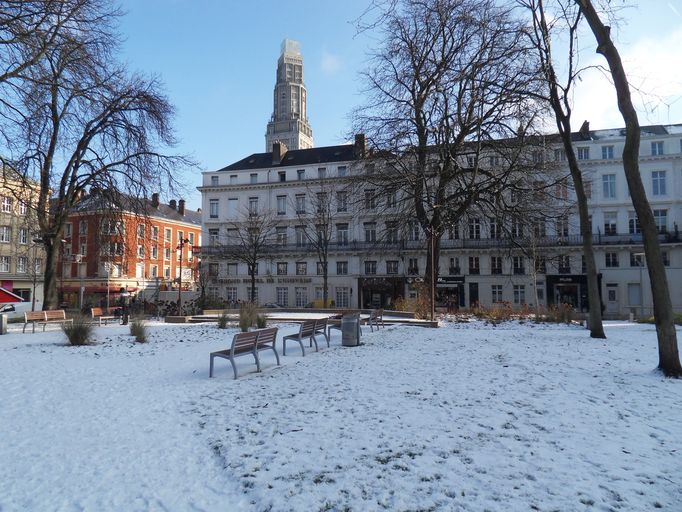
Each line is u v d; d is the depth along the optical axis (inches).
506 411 232.4
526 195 866.8
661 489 144.9
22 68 690.2
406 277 1908.2
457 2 772.6
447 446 184.7
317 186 2075.5
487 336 602.2
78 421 230.5
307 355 446.9
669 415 223.9
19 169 804.6
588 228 581.0
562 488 146.3
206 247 2150.6
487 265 1861.5
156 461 177.8
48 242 944.9
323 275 1972.2
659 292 329.4
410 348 483.5
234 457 179.5
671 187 1772.9
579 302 1792.6
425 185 876.0
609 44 354.6
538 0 546.6
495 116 784.9
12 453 187.0
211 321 930.7
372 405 249.0
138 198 943.7
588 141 1849.2
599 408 236.7
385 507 137.9
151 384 317.7
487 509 134.4
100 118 923.4
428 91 829.8
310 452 182.9
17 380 332.2
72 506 142.5
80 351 483.8
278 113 6761.8
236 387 305.9
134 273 2272.4
